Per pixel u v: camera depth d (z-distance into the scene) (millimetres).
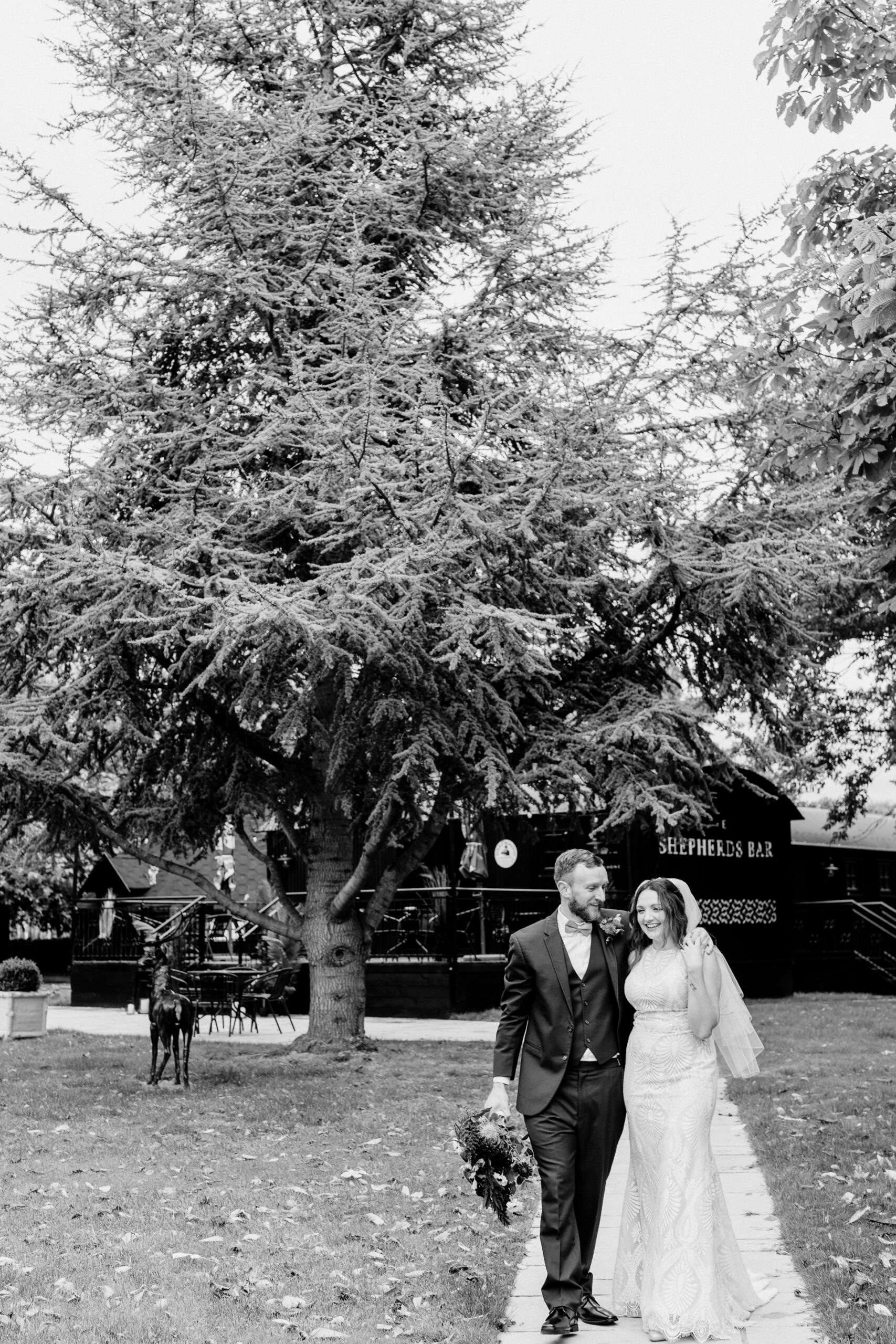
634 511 15875
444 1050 18766
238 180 16266
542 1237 6164
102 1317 6277
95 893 32531
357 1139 11484
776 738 18922
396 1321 6285
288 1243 7723
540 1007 6344
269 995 22984
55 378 16547
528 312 17656
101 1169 10062
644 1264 6184
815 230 10500
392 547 14195
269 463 17047
